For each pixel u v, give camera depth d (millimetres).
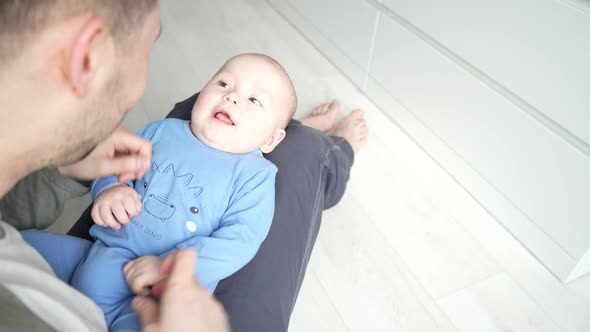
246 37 2213
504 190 1453
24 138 489
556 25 1104
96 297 921
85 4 464
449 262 1419
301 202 1183
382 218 1526
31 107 475
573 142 1189
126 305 911
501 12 1229
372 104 1938
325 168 1305
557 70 1145
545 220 1346
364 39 1829
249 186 1086
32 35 448
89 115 532
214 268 964
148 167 1024
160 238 1030
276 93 1179
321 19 2051
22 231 954
